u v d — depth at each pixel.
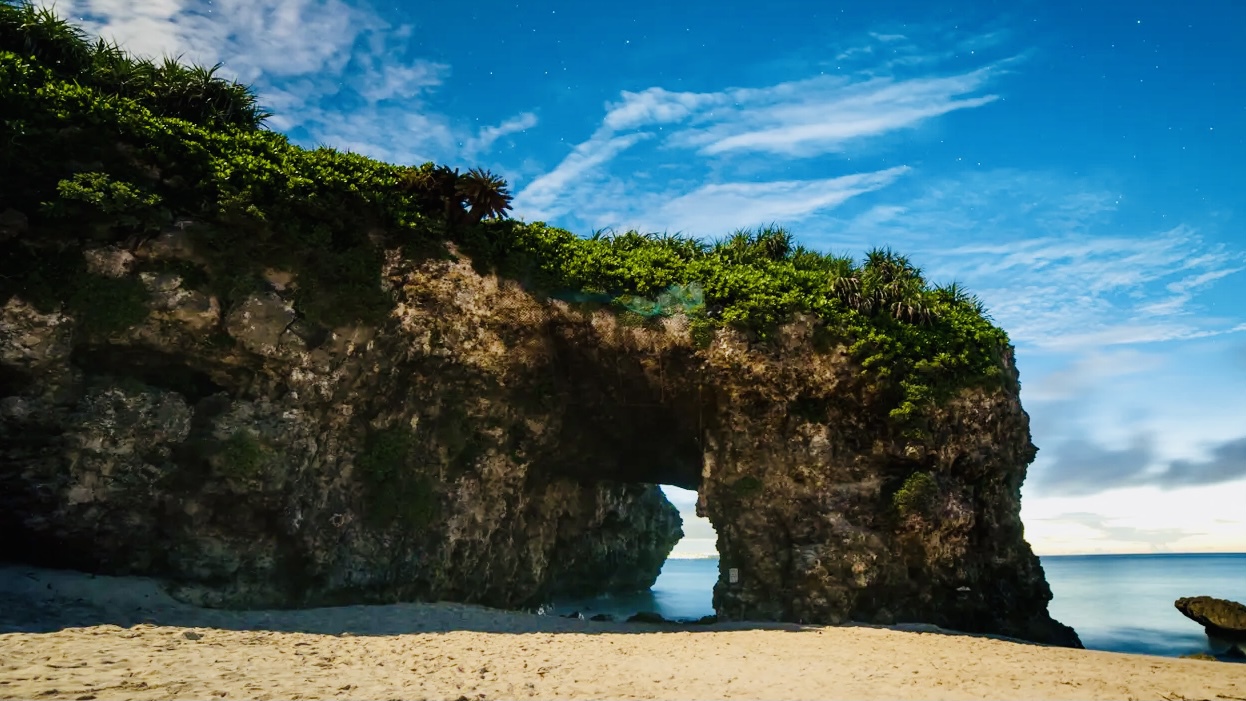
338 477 27.12
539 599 36.56
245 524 24.81
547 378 32.81
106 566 22.91
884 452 31.84
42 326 21.95
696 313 32.91
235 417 24.95
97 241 23.53
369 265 28.97
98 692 11.44
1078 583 96.06
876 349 32.53
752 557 31.55
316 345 27.20
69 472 22.30
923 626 29.25
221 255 25.70
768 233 39.53
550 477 36.12
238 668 14.40
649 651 20.88
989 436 33.03
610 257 34.03
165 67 28.17
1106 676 18.58
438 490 29.25
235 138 27.50
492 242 32.28
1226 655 32.16
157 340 24.09
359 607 25.27
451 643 20.27
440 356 29.61
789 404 32.22
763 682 16.22
